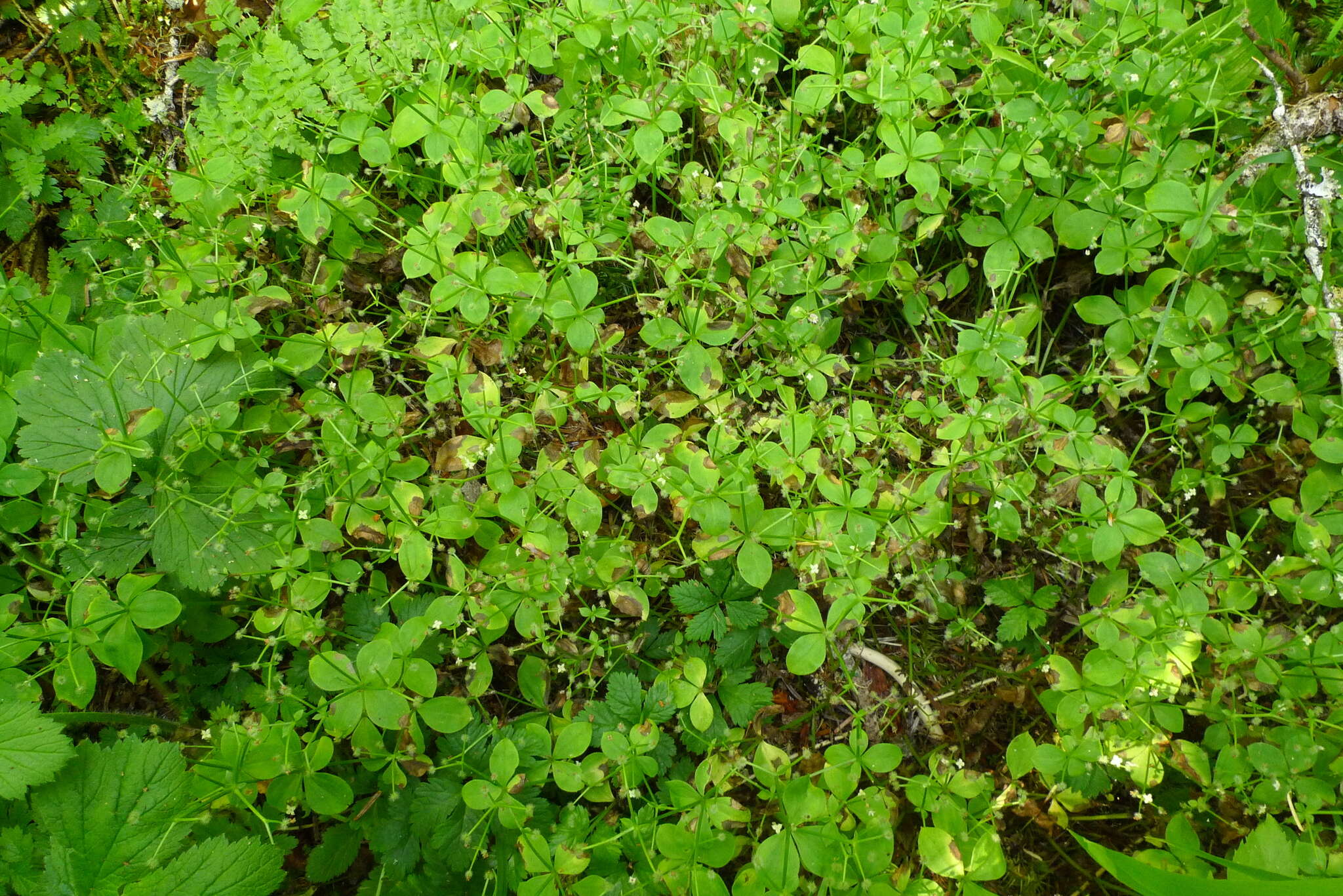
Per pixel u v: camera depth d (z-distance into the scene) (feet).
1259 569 1.06
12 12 1.15
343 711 0.88
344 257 1.07
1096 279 1.14
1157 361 1.05
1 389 0.94
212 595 0.98
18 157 1.07
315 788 0.88
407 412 1.04
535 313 1.00
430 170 1.10
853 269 1.07
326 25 1.14
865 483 0.98
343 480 0.97
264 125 1.02
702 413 1.08
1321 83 0.99
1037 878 1.01
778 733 1.06
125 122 1.15
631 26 1.02
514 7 1.08
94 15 1.17
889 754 0.90
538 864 0.87
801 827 0.88
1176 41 1.01
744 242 1.01
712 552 0.95
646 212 1.05
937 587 1.02
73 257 1.07
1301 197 0.95
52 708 0.99
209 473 0.97
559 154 1.12
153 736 0.97
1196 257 1.02
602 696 1.01
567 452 1.03
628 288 1.14
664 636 1.03
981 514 1.06
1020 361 1.01
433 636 0.98
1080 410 1.10
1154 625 0.93
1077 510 1.04
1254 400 1.05
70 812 0.84
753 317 1.04
